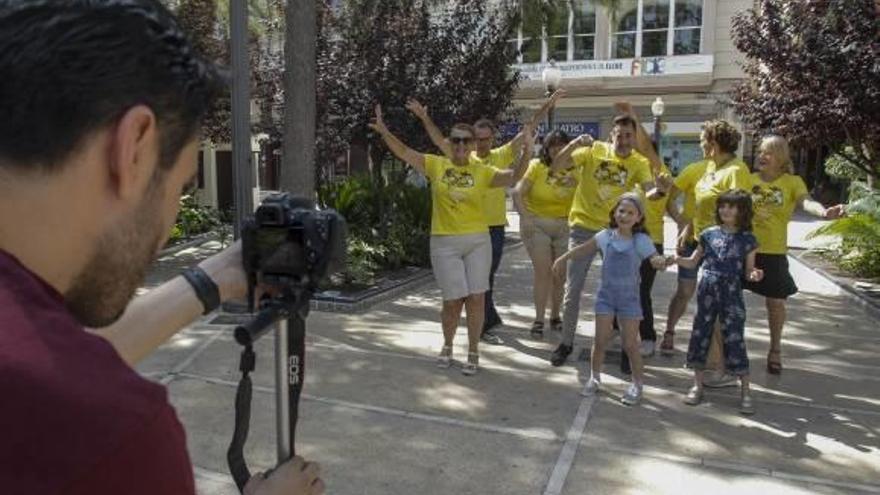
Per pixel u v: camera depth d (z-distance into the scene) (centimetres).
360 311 708
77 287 76
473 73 1034
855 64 780
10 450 60
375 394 464
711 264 457
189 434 390
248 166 654
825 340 634
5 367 62
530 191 612
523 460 370
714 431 415
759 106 909
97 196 73
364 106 976
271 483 120
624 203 467
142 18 74
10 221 70
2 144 68
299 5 667
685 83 2353
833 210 493
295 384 131
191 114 79
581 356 563
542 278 616
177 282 133
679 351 587
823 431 419
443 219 506
